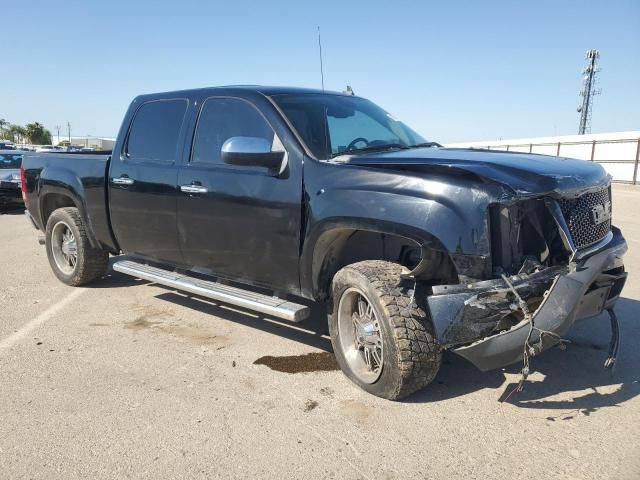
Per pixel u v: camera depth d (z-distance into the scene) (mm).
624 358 4148
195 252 4672
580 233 3316
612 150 32688
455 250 3047
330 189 3592
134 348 4477
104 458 2902
